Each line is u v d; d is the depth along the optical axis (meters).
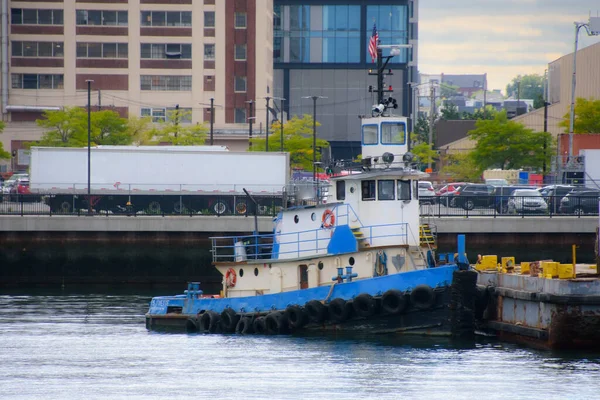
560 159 199.62
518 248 142.62
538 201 157.38
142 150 185.25
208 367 81.44
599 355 81.75
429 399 69.88
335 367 79.88
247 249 111.94
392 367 79.38
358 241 90.75
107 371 80.81
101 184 184.12
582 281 79.75
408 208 91.69
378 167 93.56
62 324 105.81
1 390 74.56
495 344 87.38
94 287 143.62
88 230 145.88
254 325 95.31
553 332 80.88
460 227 141.50
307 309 91.38
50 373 80.50
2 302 124.88
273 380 76.31
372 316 89.25
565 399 69.38
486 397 70.00
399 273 88.38
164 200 185.12
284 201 100.69
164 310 103.44
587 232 141.88
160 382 76.69
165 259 146.25
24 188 196.25
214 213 170.00
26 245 146.38
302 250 95.19
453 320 87.19
